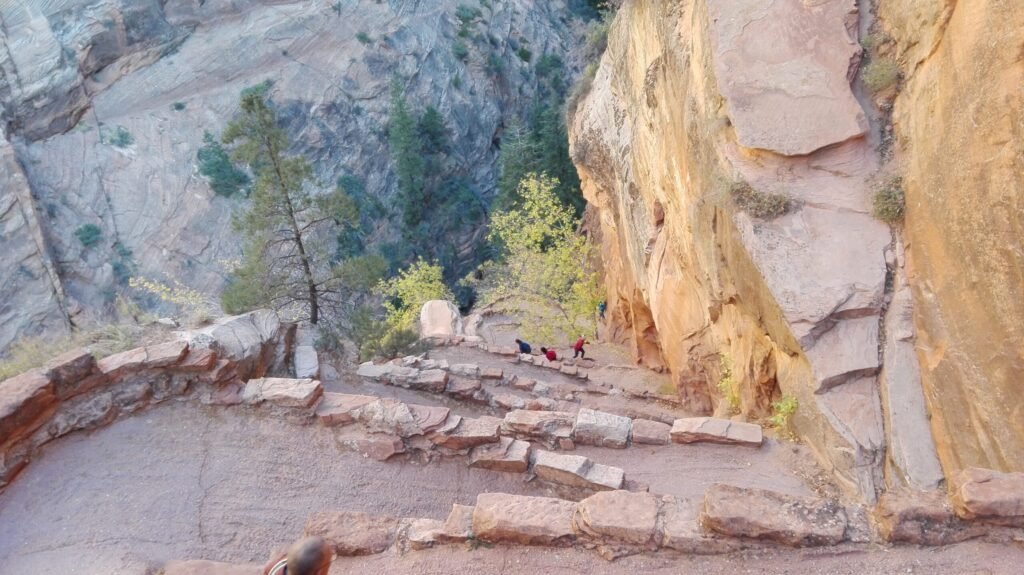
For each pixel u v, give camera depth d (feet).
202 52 193.98
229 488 26.25
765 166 33.78
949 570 17.47
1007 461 23.00
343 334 57.82
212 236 175.22
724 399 44.78
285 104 193.36
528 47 244.83
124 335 33.71
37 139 174.29
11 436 25.36
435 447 30.17
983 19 26.16
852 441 27.73
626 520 19.72
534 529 20.04
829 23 34.96
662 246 57.11
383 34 210.59
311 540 13.96
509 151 163.43
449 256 200.13
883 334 29.58
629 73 62.44
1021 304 22.90
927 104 30.30
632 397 56.29
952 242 27.02
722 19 36.91
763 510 19.21
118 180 174.81
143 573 21.35
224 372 30.71
